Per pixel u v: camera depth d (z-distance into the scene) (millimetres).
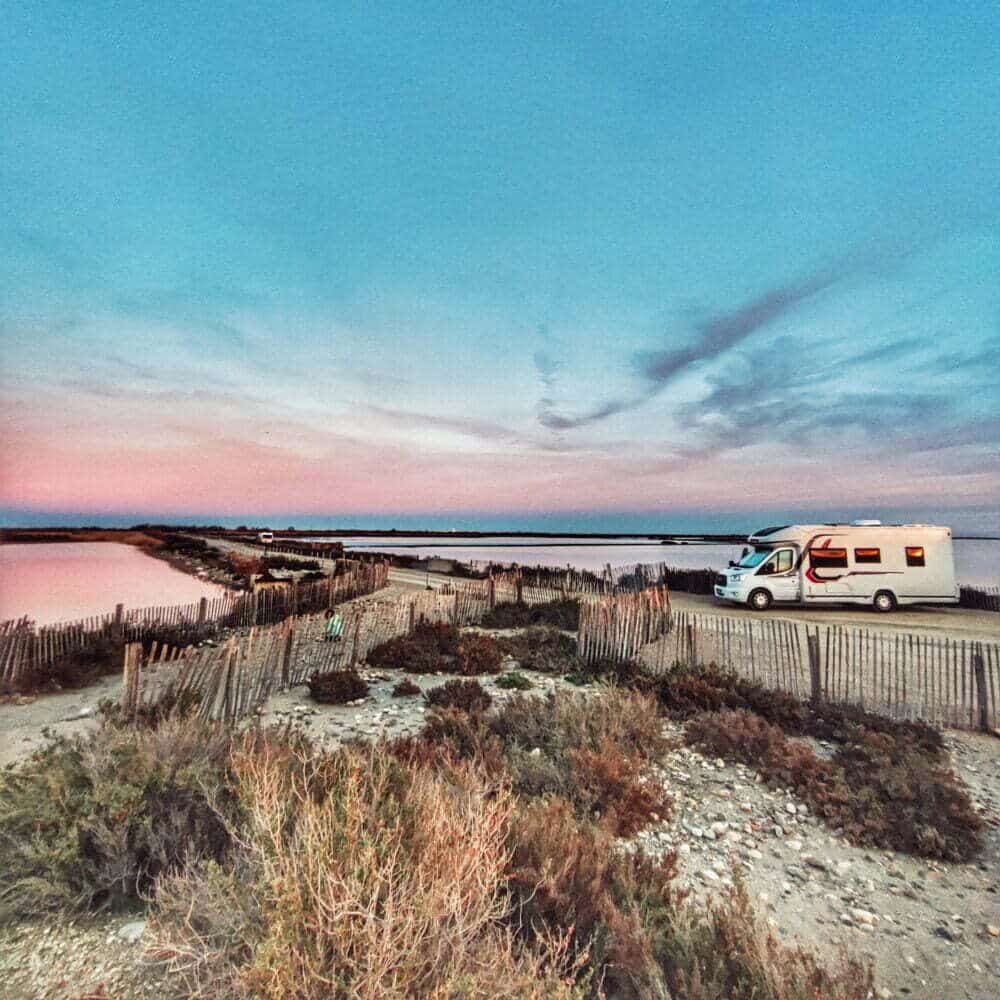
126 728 4598
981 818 5371
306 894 2262
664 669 10664
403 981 2016
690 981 2629
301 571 41750
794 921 3957
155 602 24344
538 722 7180
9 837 3258
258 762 3561
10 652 9656
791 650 9844
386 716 8352
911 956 3615
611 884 3383
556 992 2230
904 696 8320
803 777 6078
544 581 26453
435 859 2525
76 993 2537
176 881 2697
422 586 31453
